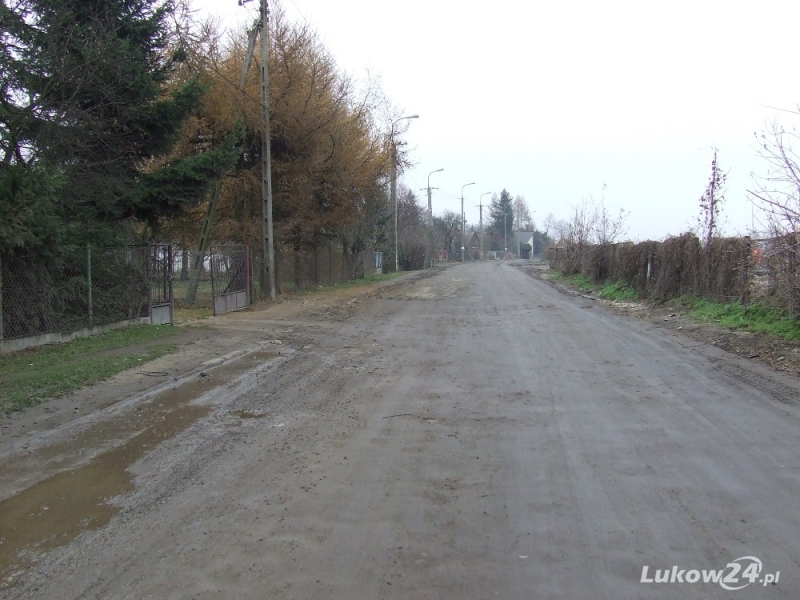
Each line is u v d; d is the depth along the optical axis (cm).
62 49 1207
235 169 2230
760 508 464
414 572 379
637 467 550
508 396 808
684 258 1795
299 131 2314
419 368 1004
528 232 15838
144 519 460
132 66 1324
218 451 609
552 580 368
